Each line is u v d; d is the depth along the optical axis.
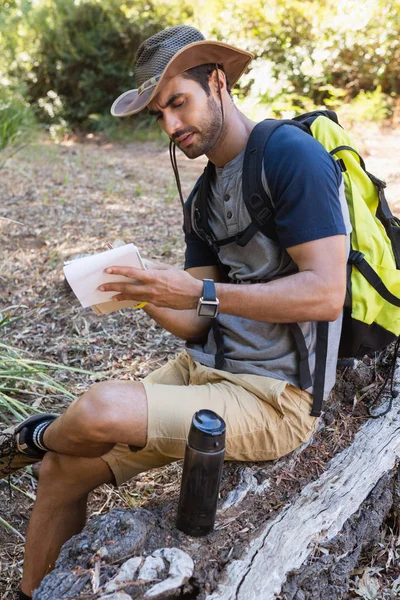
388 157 6.87
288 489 2.09
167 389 1.94
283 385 1.99
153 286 1.83
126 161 8.26
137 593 1.62
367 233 2.13
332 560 1.92
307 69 8.73
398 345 2.45
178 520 1.84
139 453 1.93
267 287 1.85
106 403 1.84
